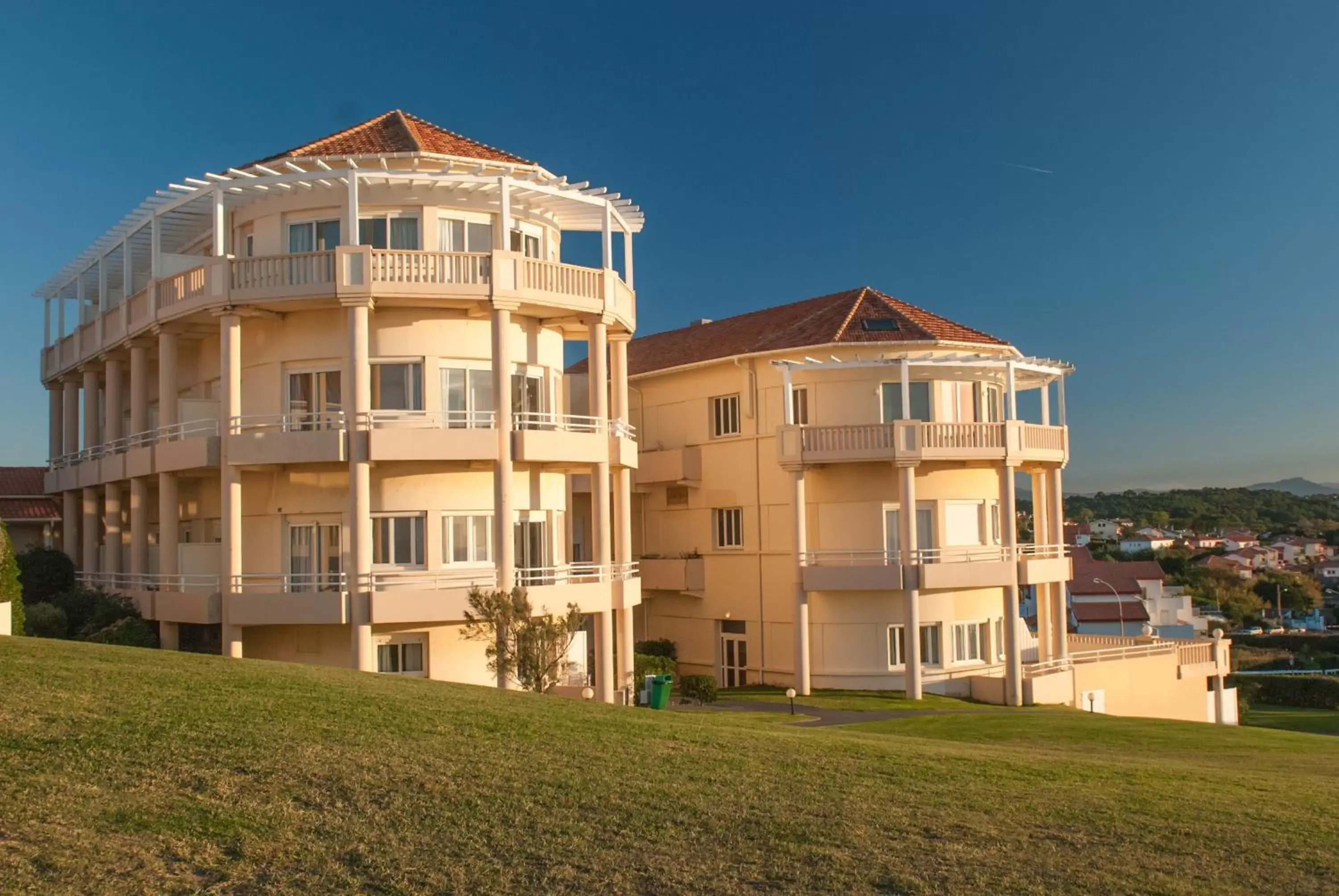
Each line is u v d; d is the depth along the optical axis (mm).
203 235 35438
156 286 32750
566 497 36062
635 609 49250
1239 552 191500
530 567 33281
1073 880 11125
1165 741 26266
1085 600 101875
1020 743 26031
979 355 42375
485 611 29016
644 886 10422
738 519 44812
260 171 31547
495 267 30500
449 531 31969
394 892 9984
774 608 42938
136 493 34844
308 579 32125
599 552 33000
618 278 33812
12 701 14828
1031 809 13789
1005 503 40438
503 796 12664
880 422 41531
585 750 15141
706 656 45656
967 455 39844
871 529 41406
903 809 13336
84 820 10953
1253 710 64062
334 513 31750
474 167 32250
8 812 10945
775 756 15875
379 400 31547
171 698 15867
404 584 30562
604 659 32906
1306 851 12500
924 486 41469
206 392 35469
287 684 18125
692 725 18422
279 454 29969
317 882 10094
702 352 47156
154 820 11109
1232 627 126562
